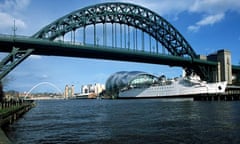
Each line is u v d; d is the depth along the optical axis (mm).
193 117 42594
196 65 125562
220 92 122438
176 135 26281
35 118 48781
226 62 134375
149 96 163250
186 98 134000
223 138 24312
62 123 39594
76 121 42094
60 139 25688
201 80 129000
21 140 25422
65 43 76562
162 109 64375
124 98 195375
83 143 23656
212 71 133875
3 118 32344
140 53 94562
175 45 116625
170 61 109312
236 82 142625
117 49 87938
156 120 39781
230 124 33031
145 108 70250
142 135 26719
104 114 55062
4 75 64812
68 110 76188
